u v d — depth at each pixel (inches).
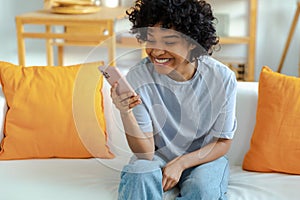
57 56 138.6
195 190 56.1
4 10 135.3
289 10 130.4
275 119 64.4
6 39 138.0
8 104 69.5
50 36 107.2
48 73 70.4
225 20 130.2
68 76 70.4
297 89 64.9
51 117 67.6
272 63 135.3
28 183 60.2
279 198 57.6
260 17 131.9
